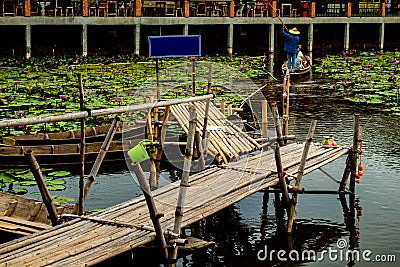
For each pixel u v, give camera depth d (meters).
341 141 12.46
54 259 6.21
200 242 7.19
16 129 12.40
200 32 27.12
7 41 23.58
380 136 12.94
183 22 24.91
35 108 14.42
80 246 6.51
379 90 18.34
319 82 20.05
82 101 7.82
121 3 25.17
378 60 25.20
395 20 29.53
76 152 10.71
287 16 27.52
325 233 8.36
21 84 17.61
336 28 30.05
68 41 24.66
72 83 17.98
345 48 29.05
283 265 7.55
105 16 23.50
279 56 26.64
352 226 8.55
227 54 26.27
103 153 7.73
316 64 24.33
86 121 13.05
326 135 12.98
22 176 10.06
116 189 9.84
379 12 29.45
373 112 15.34
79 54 24.38
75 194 9.56
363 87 18.91
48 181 9.95
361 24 30.55
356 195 9.60
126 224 7.00
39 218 7.89
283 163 9.13
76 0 23.86
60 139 11.28
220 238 8.16
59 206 7.97
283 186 8.34
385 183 10.09
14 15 22.22
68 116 7.34
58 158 10.61
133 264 6.80
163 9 25.59
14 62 21.86
